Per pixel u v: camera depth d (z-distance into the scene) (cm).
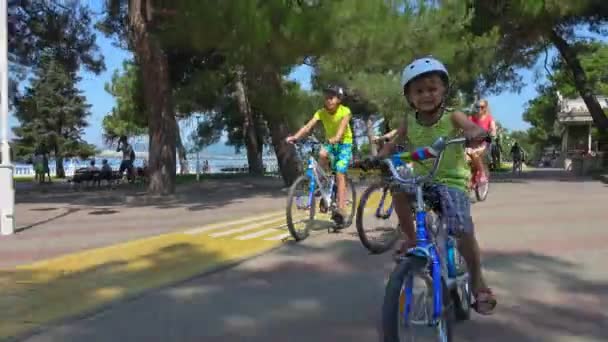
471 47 1838
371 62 1386
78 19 2023
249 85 1692
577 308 459
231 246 705
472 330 413
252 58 1230
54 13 1955
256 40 1115
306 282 547
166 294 515
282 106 1566
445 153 374
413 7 1449
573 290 506
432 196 374
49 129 4653
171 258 646
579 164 2384
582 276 549
